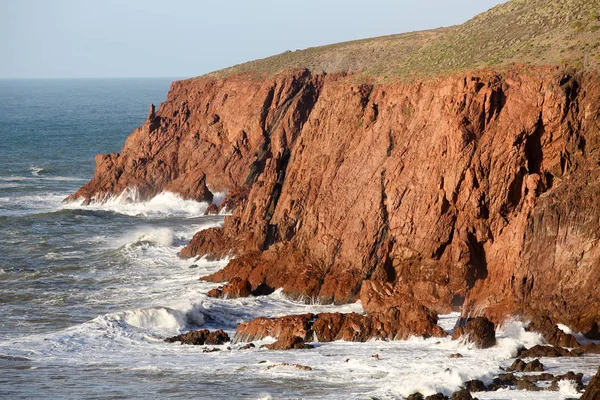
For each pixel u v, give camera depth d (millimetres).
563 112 75562
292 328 69562
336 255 84312
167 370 60625
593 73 76938
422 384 53312
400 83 92438
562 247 67938
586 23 84938
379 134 89250
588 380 54250
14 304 84688
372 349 65000
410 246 79688
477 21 103500
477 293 73500
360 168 88000
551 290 67875
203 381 57344
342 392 53688
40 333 74312
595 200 67562
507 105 78812
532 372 56688
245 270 87938
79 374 60031
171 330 74438
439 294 75000
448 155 79375
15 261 104000
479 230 75875
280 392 54188
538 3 98750
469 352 62844
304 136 99562
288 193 95812
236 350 67062
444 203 78125
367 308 76125
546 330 64312
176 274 95875
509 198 75562
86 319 79000
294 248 88125
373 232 82125
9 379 58656
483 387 53188
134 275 96188
